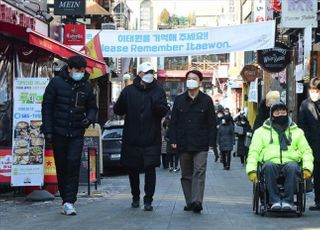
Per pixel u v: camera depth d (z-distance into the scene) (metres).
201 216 10.30
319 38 20.16
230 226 9.30
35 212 10.73
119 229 8.99
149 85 10.77
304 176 10.20
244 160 25.66
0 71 13.88
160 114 10.77
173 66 69.00
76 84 10.42
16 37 12.59
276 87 31.94
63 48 12.73
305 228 9.18
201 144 10.66
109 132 22.81
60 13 22.28
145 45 21.84
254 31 21.09
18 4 18.72
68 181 10.38
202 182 10.67
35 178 12.32
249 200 13.19
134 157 10.80
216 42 21.36
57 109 10.38
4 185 13.56
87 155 15.16
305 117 10.96
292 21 18.95
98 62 15.98
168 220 9.81
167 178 19.80
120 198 13.12
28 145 12.30
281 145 10.37
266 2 30.67
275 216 10.35
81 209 11.07
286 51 24.08
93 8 29.34
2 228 9.12
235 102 54.56
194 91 10.80
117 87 44.97
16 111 12.29
